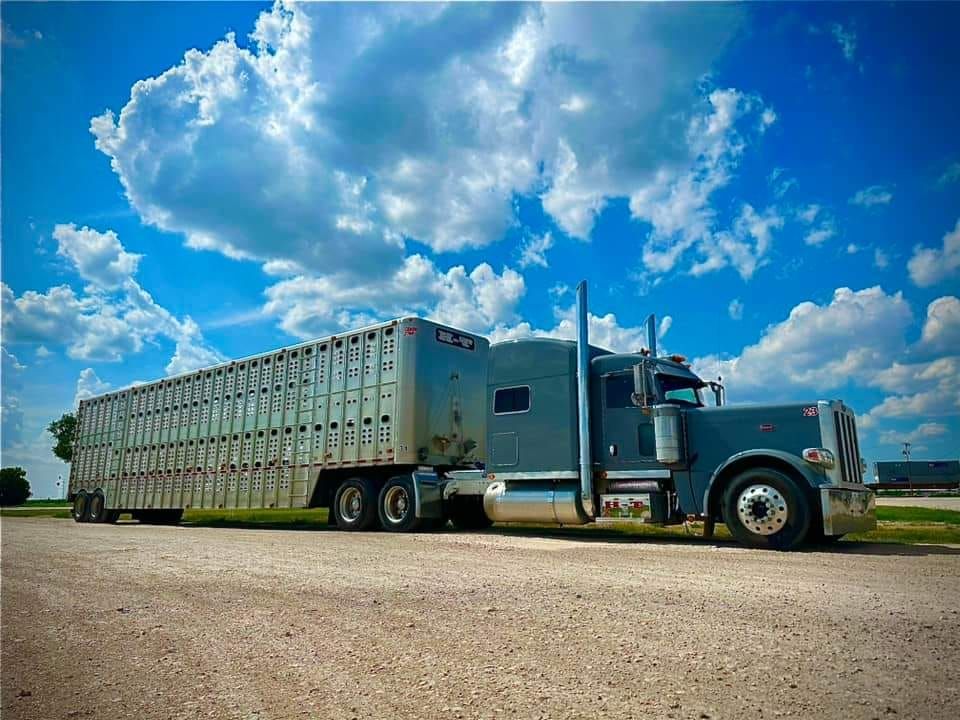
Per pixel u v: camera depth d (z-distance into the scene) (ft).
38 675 12.03
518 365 39.99
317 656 12.80
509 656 12.50
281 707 10.30
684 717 9.55
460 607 16.67
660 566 23.41
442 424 47.50
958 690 10.48
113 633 14.89
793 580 20.13
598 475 36.45
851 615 15.29
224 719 9.88
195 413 62.23
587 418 36.40
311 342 53.16
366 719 9.74
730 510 30.68
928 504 116.78
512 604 16.90
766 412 31.81
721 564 23.82
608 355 38.88
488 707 10.06
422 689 10.91
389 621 15.38
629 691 10.60
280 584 20.62
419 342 46.83
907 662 11.85
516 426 39.40
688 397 36.22
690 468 33.22
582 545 31.91
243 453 56.59
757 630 14.05
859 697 10.21
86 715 10.14
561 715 9.71
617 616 15.42
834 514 28.63
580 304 37.65
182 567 24.85
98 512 71.41
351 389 49.44
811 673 11.30
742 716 9.56
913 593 17.92
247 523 62.80
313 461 50.88
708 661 11.98
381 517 45.70
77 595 19.43
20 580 22.29
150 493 65.26
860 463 32.60
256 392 56.85
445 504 45.01
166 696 10.88
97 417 75.61
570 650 12.78
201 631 14.92
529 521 38.91
